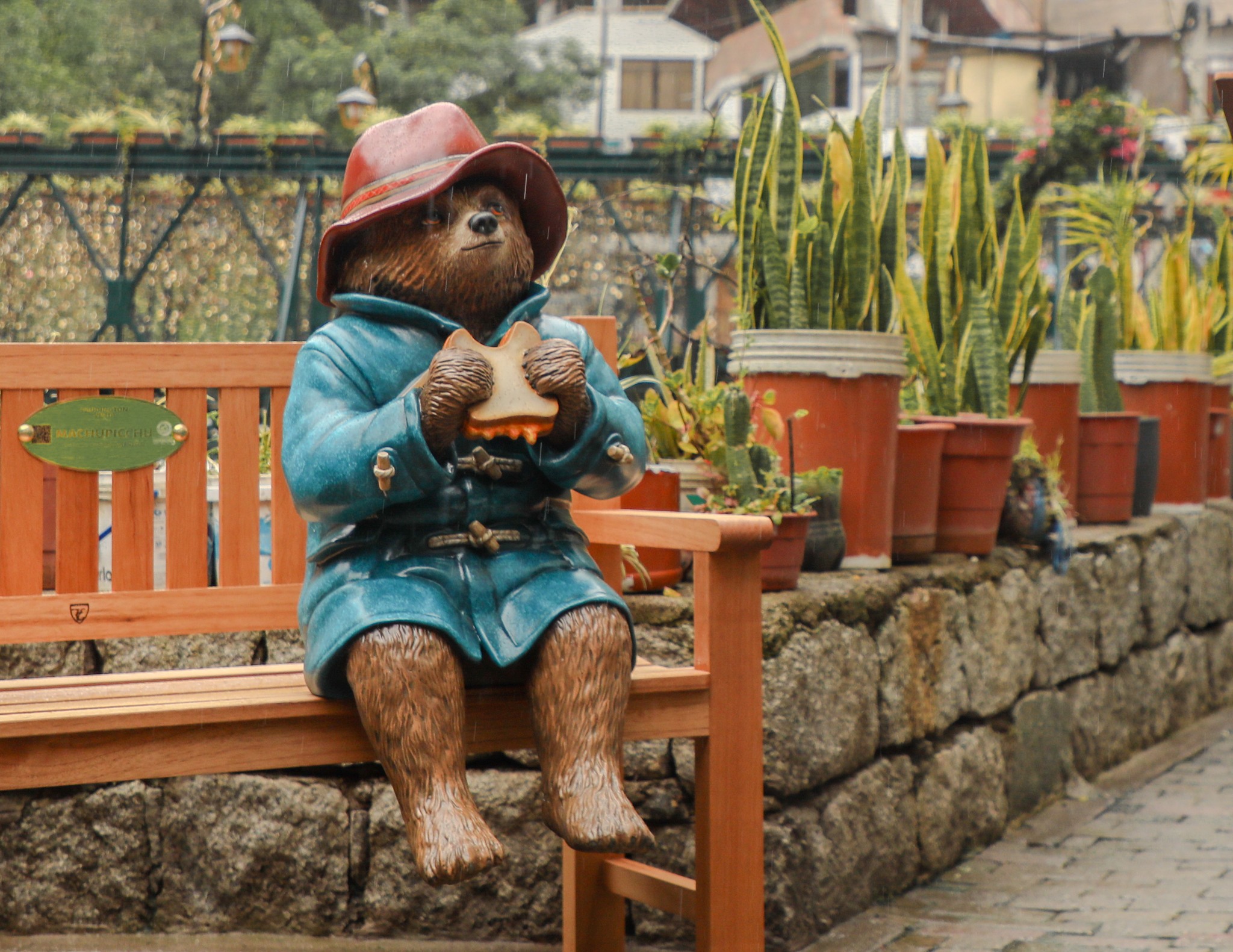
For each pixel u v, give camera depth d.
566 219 2.04
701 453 3.10
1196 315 5.62
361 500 1.71
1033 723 3.75
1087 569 4.14
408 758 1.65
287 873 2.70
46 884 2.71
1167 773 4.25
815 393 3.20
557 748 1.71
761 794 2.05
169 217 9.21
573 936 2.48
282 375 2.38
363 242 1.91
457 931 2.69
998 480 3.63
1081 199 6.32
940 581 3.29
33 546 2.26
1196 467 5.33
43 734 1.67
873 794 2.93
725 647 2.02
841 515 3.23
